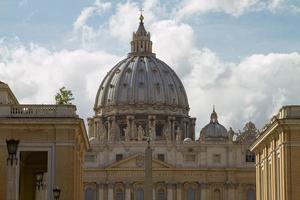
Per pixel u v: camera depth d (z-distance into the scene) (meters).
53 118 140.62
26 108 142.12
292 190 148.00
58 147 141.00
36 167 161.00
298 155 148.25
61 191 140.50
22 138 140.88
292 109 150.25
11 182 93.56
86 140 167.62
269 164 169.62
